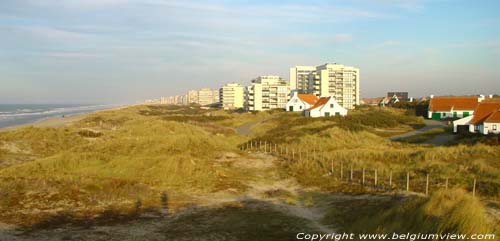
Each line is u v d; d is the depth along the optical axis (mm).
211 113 118750
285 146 46062
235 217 20031
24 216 19406
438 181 25719
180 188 25953
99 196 22797
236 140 55344
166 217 20062
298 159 37000
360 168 31250
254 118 91062
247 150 45000
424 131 60469
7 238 16609
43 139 45344
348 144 47531
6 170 29453
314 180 28344
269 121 76750
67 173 28344
